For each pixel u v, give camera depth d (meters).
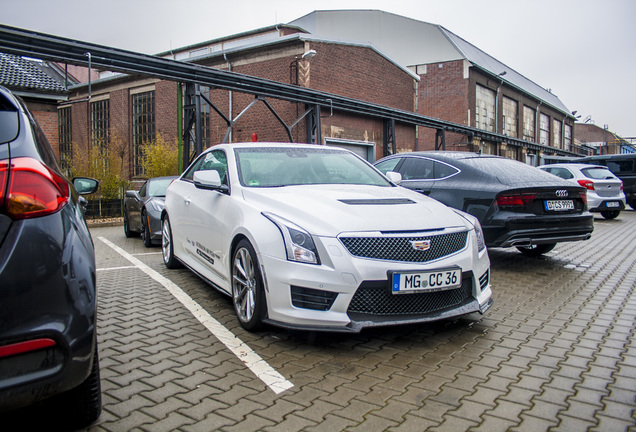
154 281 5.54
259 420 2.38
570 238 6.00
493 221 5.70
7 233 1.79
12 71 15.27
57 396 2.16
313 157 4.85
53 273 1.84
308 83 18.34
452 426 2.33
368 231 3.29
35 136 2.16
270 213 3.57
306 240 3.27
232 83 13.67
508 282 5.56
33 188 1.88
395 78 23.34
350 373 2.97
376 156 21.53
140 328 3.86
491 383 2.83
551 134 45.78
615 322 4.03
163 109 23.42
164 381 2.85
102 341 3.56
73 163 15.63
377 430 2.29
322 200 3.70
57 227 1.91
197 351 3.34
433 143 31.00
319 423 2.36
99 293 5.02
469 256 3.59
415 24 32.41
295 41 18.52
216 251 4.30
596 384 2.81
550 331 3.80
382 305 3.27
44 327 1.79
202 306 4.47
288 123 18.70
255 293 3.54
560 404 2.56
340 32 35.78
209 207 4.55
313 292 3.22
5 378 1.74
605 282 5.56
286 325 3.29
